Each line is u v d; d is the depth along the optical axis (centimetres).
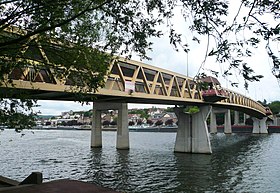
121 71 3978
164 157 5694
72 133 17625
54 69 1241
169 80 5616
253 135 14650
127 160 5234
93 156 5788
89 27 1141
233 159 5475
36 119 1277
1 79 1109
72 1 898
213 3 637
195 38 673
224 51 585
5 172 3928
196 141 6488
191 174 3897
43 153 6322
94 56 1173
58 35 1109
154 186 3162
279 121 18925
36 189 1338
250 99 10975
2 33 1085
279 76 522
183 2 675
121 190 2973
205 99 6238
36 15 944
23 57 1072
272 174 3903
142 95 4269
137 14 920
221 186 3189
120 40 997
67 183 1479
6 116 1179
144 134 16838
